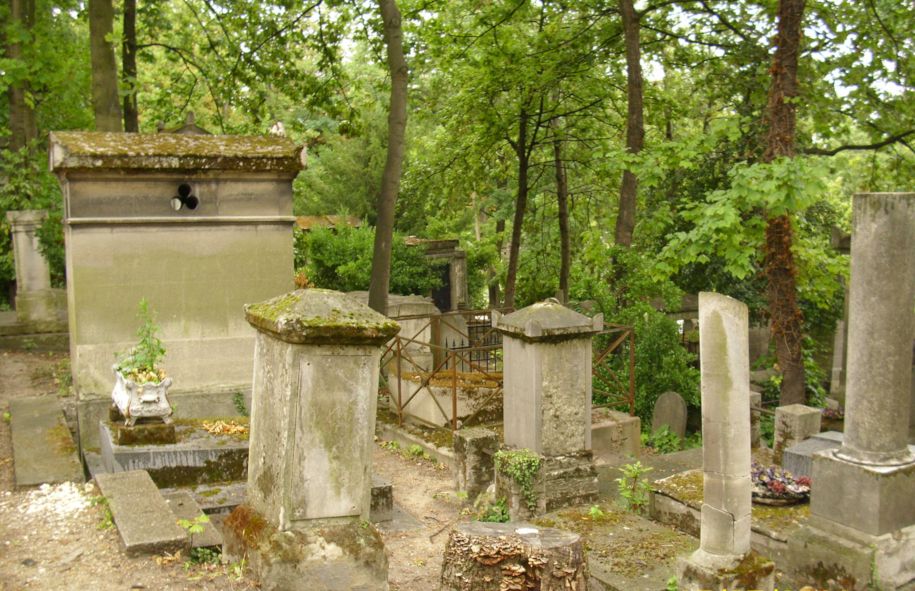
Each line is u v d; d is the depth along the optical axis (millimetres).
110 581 5426
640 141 16672
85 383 10875
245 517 5664
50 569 5641
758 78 17094
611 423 11969
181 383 11391
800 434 9695
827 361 17312
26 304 17484
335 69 18516
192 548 6027
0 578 5484
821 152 17109
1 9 19391
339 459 5418
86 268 10781
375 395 5512
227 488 8336
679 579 6348
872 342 6820
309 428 5320
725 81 18812
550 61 18250
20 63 18062
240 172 11398
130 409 8617
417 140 27766
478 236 33406
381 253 14617
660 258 12750
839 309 16578
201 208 11305
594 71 20031
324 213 29375
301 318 5172
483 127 20234
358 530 5430
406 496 9680
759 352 19062
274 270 11789
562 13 19062
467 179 22672
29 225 17609
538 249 27656
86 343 10844
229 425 9500
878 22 15883
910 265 6742
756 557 6273
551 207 27359
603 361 13734
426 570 7121
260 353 5738
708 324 6152
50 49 19219
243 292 11633
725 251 12102
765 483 8102
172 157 10891
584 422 8812
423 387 12352
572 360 8727
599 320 8719
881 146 16906
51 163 10977
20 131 21156
